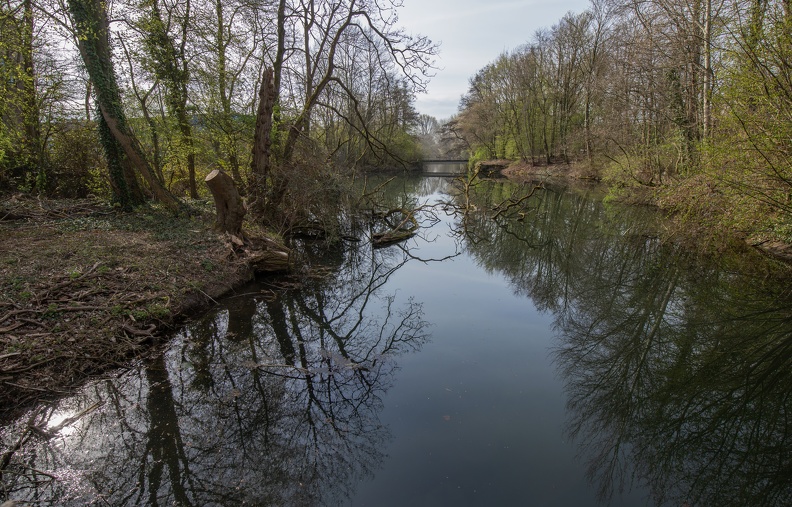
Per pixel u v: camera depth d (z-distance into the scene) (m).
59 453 3.59
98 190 11.29
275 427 4.16
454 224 17.72
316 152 11.79
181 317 6.08
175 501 3.18
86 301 5.36
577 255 12.34
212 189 8.30
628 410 4.83
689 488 3.57
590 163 29.36
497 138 46.88
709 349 6.25
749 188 7.68
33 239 7.10
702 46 11.84
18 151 10.03
